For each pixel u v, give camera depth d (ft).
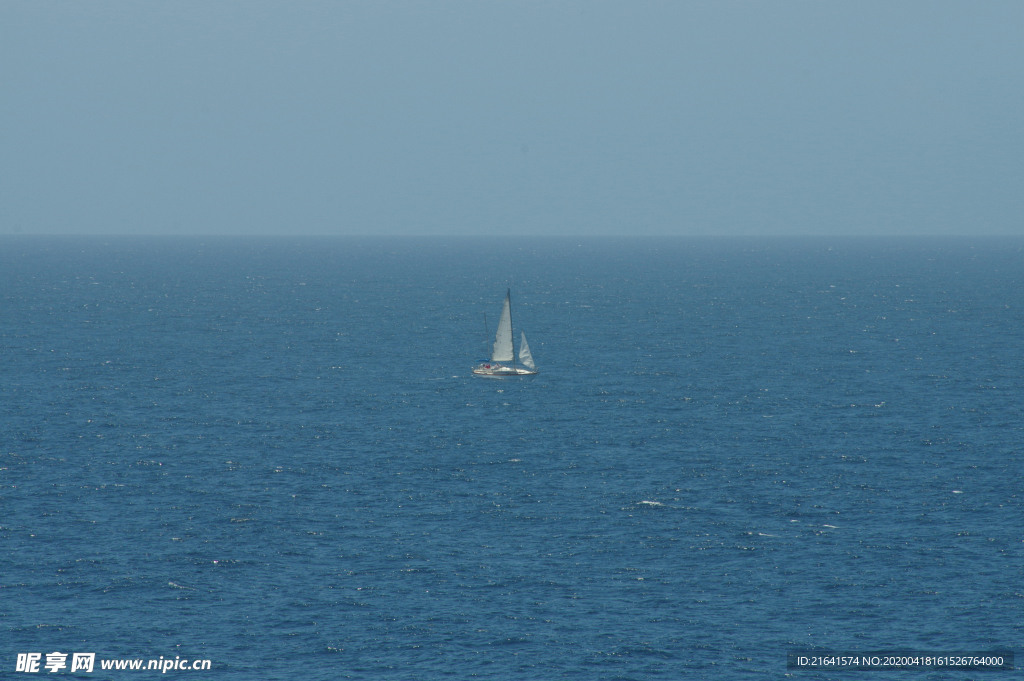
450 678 647.56
